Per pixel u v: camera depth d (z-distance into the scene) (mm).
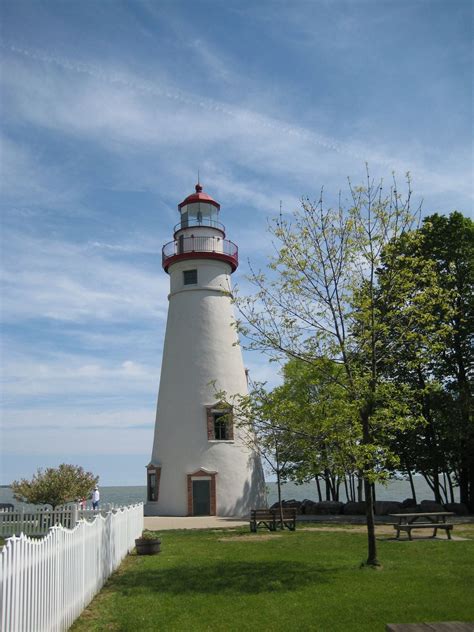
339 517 29688
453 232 32219
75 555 9398
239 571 13289
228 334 35250
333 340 14258
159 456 34312
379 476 12812
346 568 13312
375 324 13586
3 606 6070
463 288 31781
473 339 32250
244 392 34938
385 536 20000
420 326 15102
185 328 35094
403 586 11242
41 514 22516
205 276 35656
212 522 28422
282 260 14508
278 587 11492
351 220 14258
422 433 32125
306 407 14047
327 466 13883
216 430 33531
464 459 31875
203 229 36125
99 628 8812
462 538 19141
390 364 14789
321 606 9883
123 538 15586
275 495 95500
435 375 31953
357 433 13539
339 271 14328
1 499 105750
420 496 92625
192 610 9805
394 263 14477
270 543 18469
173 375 34844
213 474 32688
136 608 9992
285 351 14602
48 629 7680
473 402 29969
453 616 9125
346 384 13625
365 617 9164
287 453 19750
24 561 6793
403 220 14516
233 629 8688
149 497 34406
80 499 32562
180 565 14336
